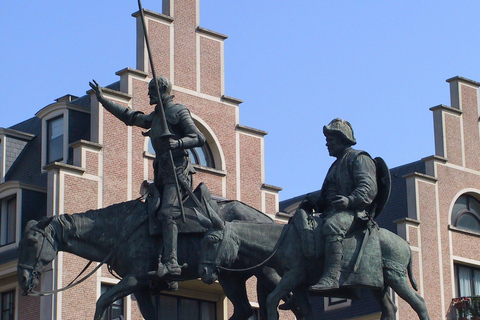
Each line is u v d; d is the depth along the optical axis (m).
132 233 20.23
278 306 20.62
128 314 38.09
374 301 44.25
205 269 19.47
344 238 19.77
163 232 19.91
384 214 47.59
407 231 45.00
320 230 19.83
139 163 40.25
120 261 20.25
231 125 43.47
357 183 19.94
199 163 42.41
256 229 20.00
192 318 39.94
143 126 20.86
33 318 37.44
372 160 20.27
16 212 39.34
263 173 43.72
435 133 48.19
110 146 39.69
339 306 45.59
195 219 20.08
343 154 20.38
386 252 20.09
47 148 42.22
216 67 43.84
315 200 20.55
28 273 20.06
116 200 39.25
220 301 40.59
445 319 44.84
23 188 39.59
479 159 48.75
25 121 46.53
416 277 44.59
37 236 20.17
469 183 47.94
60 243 20.41
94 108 40.03
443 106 48.22
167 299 39.47
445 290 45.31
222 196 42.16
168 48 42.59
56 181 38.03
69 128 41.56
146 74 41.38
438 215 46.31
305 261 19.81
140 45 42.00
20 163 43.50
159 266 19.67
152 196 20.41
